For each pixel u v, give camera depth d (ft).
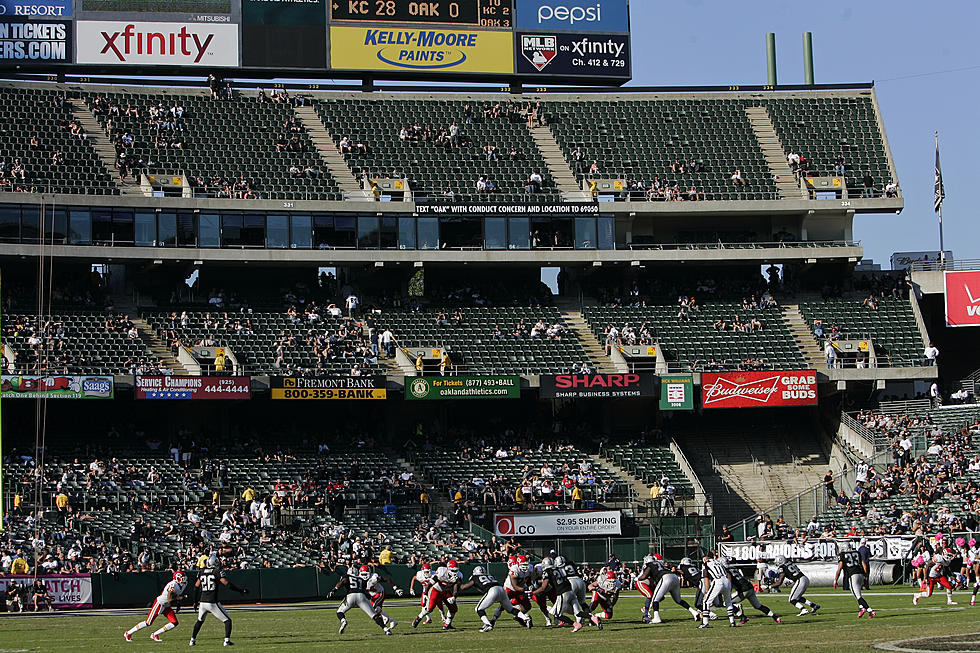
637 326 201.16
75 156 195.93
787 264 210.38
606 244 202.59
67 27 203.72
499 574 151.74
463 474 178.91
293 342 188.34
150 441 176.76
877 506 166.91
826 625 87.45
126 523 154.81
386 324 196.54
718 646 73.82
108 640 90.79
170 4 207.82
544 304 206.59
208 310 193.88
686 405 188.55
